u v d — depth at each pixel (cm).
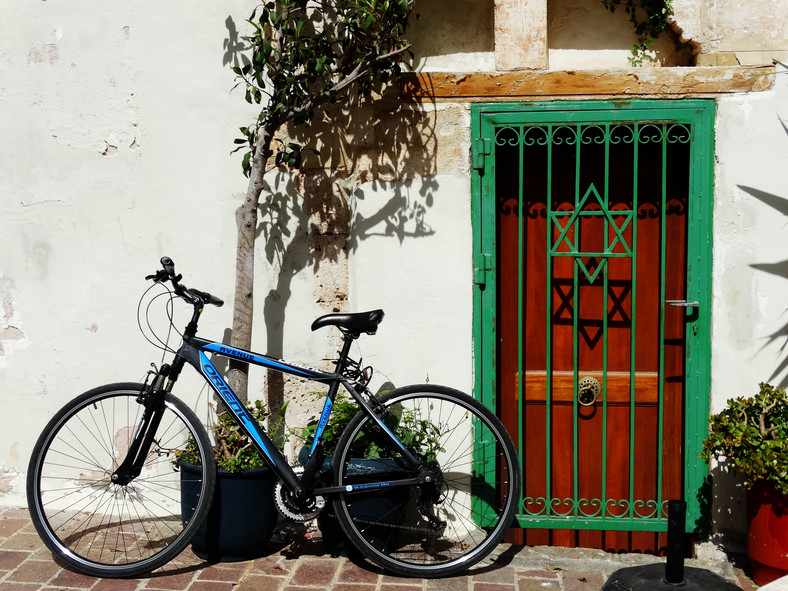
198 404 424
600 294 404
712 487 389
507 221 406
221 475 364
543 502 413
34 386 431
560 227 394
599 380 405
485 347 399
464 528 405
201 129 414
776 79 376
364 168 405
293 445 419
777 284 380
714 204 383
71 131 421
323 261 414
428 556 378
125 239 422
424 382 404
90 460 431
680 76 380
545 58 391
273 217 415
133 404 427
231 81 411
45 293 427
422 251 401
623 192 400
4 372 432
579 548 405
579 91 386
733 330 384
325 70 384
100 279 424
